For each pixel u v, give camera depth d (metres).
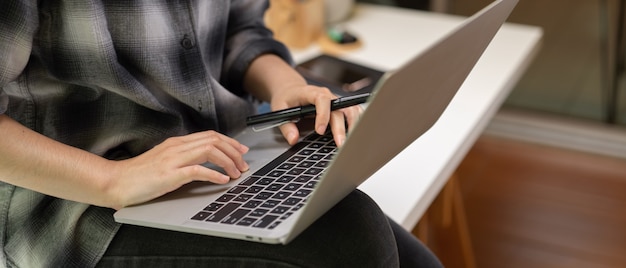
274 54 1.22
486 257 2.05
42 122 0.93
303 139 1.01
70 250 0.92
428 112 0.90
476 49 0.90
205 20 1.04
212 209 0.83
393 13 2.16
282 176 0.90
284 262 0.83
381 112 0.71
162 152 0.88
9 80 0.83
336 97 1.04
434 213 1.73
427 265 1.12
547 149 2.58
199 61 1.00
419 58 0.71
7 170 0.84
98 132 0.96
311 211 0.72
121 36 0.93
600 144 2.55
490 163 2.50
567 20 2.59
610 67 2.57
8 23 0.81
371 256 0.84
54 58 0.90
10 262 0.96
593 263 2.01
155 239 0.90
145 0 0.93
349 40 1.92
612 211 2.23
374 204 0.91
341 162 0.70
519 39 1.90
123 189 0.86
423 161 1.34
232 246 0.86
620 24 2.50
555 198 2.30
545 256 2.05
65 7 0.87
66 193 0.87
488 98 1.59
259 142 1.03
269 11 1.93
